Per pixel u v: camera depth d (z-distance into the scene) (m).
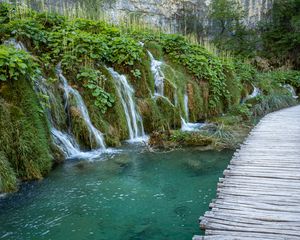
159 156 7.07
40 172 5.73
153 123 9.13
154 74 10.20
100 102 8.00
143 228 4.14
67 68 8.03
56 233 3.97
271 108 14.23
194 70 11.52
